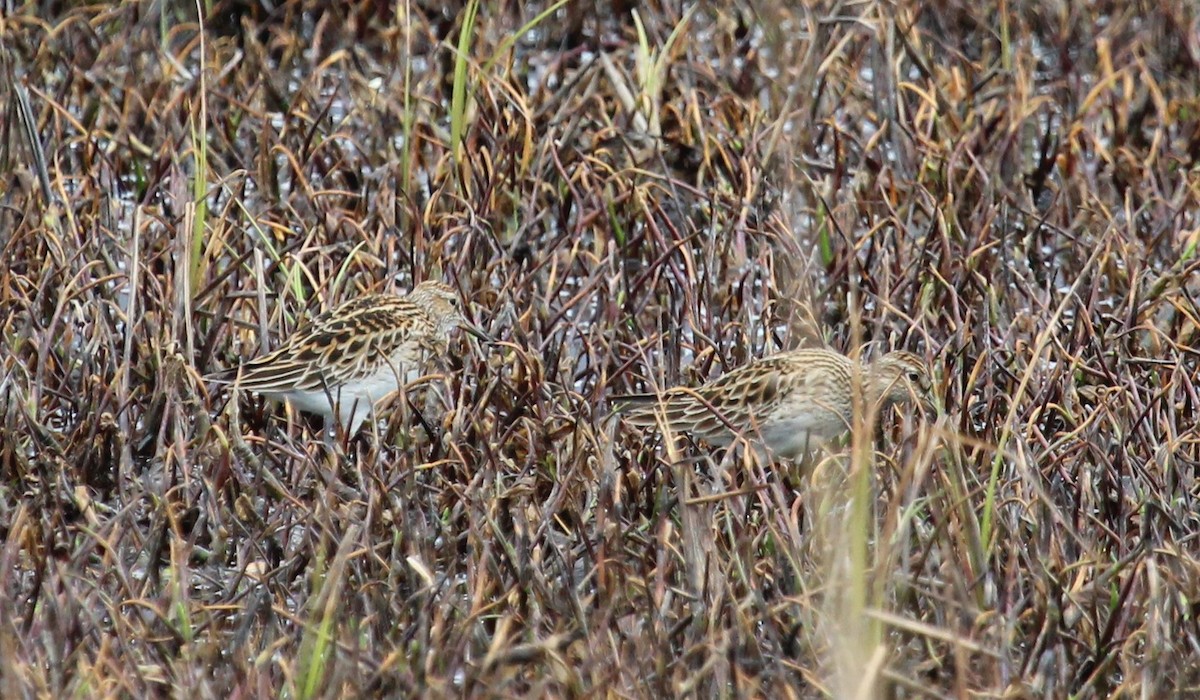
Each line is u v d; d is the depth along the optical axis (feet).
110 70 81.41
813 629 41.27
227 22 91.04
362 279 62.18
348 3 90.89
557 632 41.86
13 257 61.26
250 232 66.95
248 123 77.36
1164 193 73.26
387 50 86.33
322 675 38.83
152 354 54.08
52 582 41.47
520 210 68.85
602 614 41.96
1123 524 47.75
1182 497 49.44
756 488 44.39
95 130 72.59
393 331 53.62
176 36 88.28
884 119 76.54
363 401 53.42
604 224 67.67
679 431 50.70
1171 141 80.07
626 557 45.57
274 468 51.47
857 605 35.63
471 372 54.95
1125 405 52.70
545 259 62.85
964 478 44.93
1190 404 54.95
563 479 47.96
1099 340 58.18
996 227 70.08
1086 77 88.89
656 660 40.32
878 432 52.11
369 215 66.74
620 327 60.70
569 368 55.11
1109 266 65.77
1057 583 42.50
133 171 73.51
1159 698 39.99
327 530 42.86
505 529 48.29
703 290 61.82
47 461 48.80
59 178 64.44
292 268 59.06
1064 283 68.23
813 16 80.07
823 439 51.72
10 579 42.91
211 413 52.54
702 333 58.13
